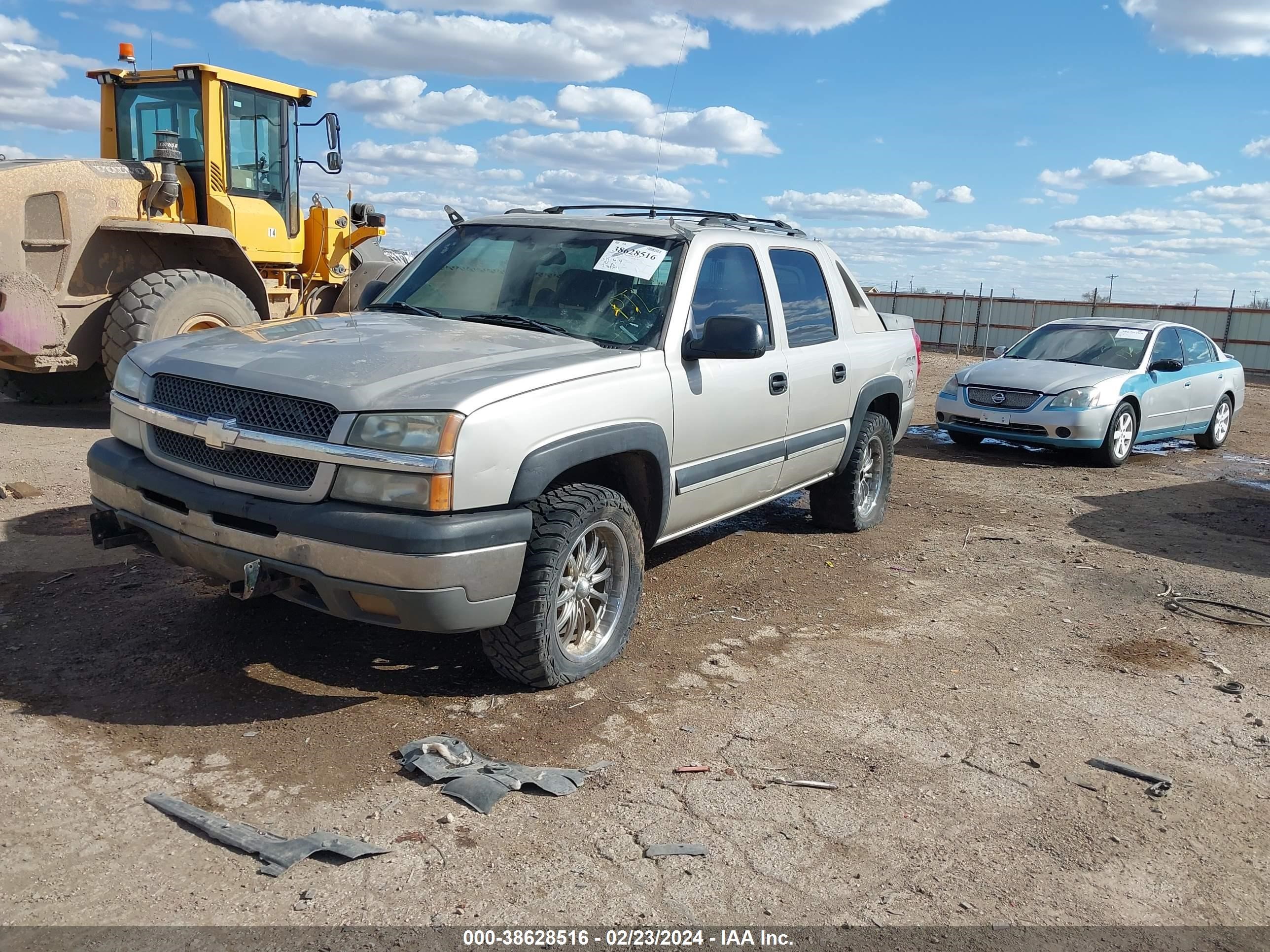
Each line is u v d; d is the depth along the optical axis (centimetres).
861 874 293
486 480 344
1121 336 1173
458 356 388
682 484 457
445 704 383
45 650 408
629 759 351
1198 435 1259
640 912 268
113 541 404
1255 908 289
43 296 891
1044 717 412
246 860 278
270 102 1069
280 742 344
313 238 1147
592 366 399
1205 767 376
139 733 345
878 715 402
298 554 340
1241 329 2928
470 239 519
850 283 656
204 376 373
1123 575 637
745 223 577
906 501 833
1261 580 639
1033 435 1062
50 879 264
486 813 308
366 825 298
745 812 322
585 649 416
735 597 543
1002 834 320
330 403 344
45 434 910
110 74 1022
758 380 505
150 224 932
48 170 896
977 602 564
